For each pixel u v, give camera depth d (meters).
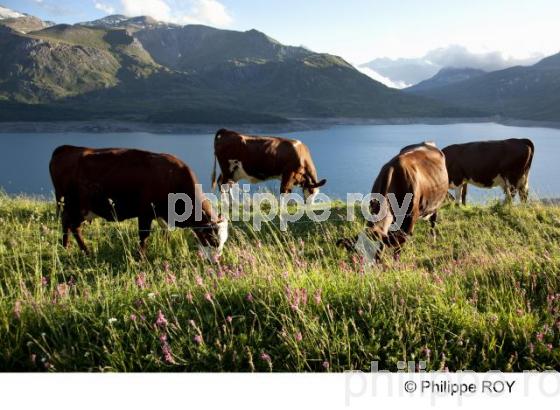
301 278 5.22
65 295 4.99
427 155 8.91
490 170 13.00
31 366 4.19
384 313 4.62
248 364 4.18
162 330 4.43
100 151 7.78
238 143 12.91
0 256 7.29
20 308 4.59
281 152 12.99
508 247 8.30
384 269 6.43
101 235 8.48
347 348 4.28
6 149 173.12
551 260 6.02
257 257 6.49
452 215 10.82
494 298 5.19
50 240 8.12
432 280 5.70
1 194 11.62
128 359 4.17
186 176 7.82
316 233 9.27
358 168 125.81
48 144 191.50
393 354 4.30
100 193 7.68
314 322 4.46
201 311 4.72
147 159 7.73
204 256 7.75
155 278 6.64
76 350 4.27
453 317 4.69
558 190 75.31
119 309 4.69
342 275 5.75
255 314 4.50
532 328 4.59
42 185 99.06
